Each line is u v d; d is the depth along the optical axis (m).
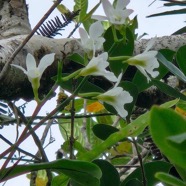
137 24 2.72
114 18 1.91
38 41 2.43
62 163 1.90
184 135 1.51
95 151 1.96
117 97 1.87
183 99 2.19
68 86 2.29
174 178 1.62
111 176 2.14
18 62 2.34
